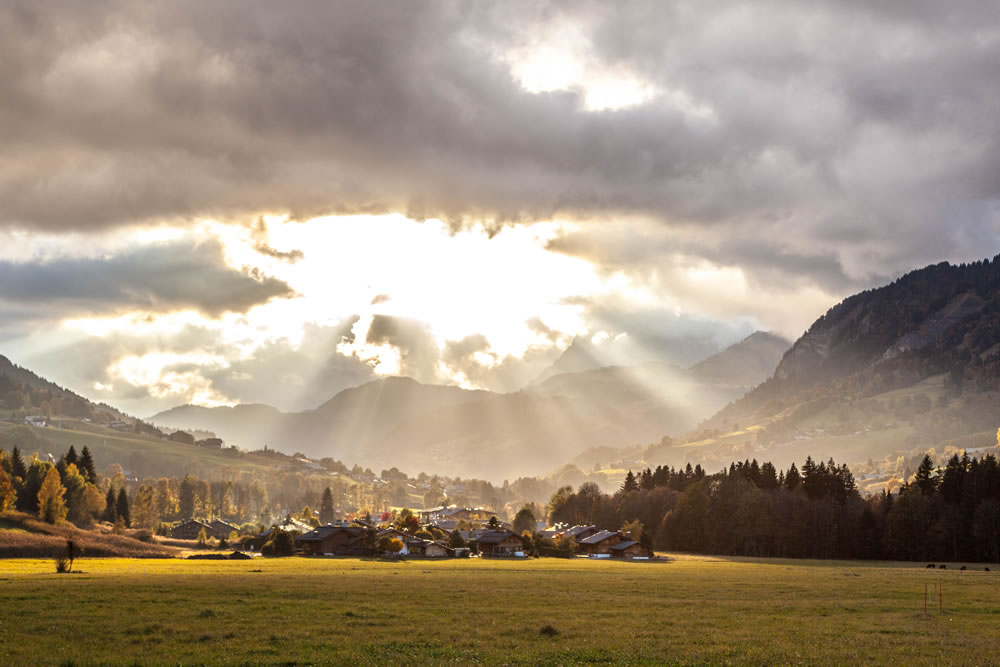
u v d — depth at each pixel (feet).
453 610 194.59
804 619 193.47
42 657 129.70
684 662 134.92
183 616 173.78
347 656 134.10
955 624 188.44
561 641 153.17
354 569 382.22
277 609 189.26
